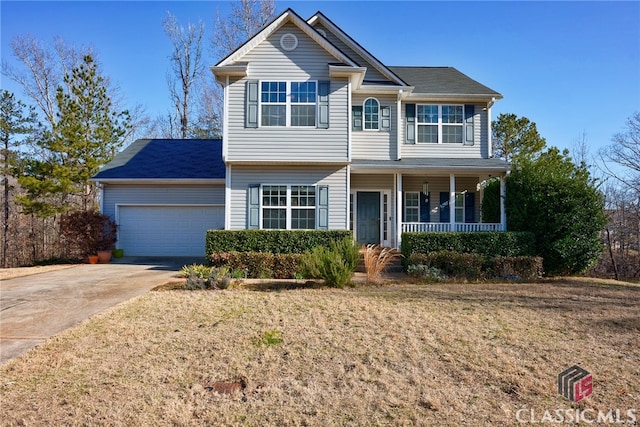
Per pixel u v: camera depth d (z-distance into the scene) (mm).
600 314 7219
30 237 24594
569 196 12812
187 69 30578
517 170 14023
